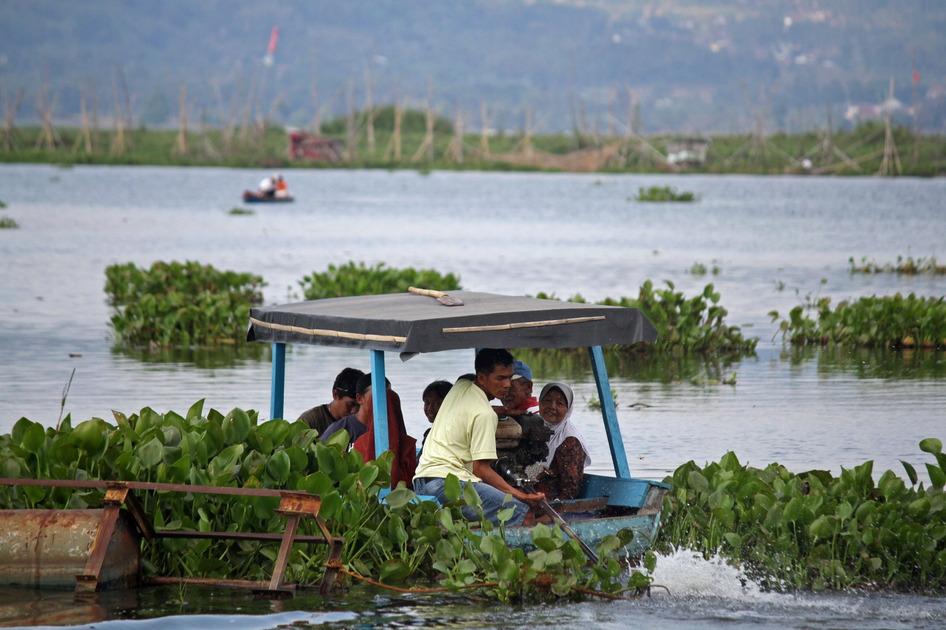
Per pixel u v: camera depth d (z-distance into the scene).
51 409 40.59
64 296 77.69
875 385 47.69
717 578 23.88
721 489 26.42
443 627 20.95
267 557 24.20
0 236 129.50
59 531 22.55
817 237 143.00
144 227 149.25
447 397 26.05
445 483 24.39
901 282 89.38
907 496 26.20
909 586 23.84
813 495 25.47
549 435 27.12
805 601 22.69
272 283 84.50
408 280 71.62
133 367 51.09
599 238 139.38
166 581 23.20
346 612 21.72
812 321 61.31
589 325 25.53
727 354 57.69
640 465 33.69
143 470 24.44
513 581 22.47
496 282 86.19
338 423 28.83
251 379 48.09
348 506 24.17
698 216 190.12
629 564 24.80
